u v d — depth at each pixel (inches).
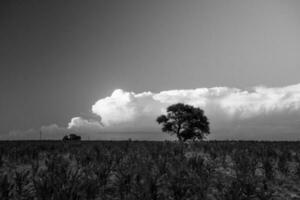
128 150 633.0
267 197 275.6
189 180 311.3
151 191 275.4
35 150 533.0
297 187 333.1
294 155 557.9
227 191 289.0
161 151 571.2
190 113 2079.2
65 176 303.9
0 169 405.1
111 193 300.4
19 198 271.0
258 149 628.7
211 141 1008.2
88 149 610.5
